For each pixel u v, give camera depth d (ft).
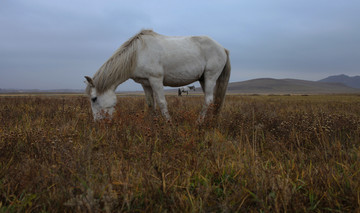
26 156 7.24
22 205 4.58
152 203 4.89
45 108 19.15
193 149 8.23
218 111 16.34
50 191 5.22
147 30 14.79
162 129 9.84
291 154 7.93
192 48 15.21
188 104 26.86
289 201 4.91
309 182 5.87
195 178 6.13
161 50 14.10
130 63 13.92
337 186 5.67
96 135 9.73
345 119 12.19
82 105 19.43
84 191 5.01
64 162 6.34
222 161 7.14
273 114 16.34
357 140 9.58
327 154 7.89
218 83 18.03
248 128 11.74
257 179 5.80
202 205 4.85
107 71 13.74
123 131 10.10
